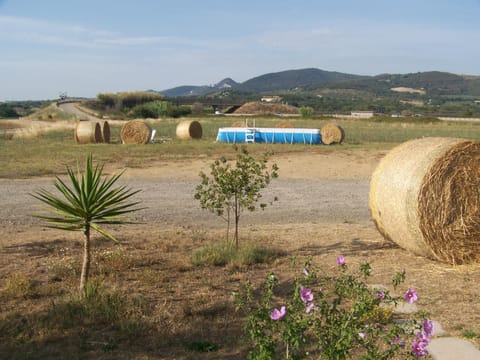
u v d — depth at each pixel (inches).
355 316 154.9
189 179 622.5
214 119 2714.1
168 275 283.3
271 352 150.5
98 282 256.1
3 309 229.1
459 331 207.6
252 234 378.0
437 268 300.7
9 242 341.1
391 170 325.7
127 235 367.9
